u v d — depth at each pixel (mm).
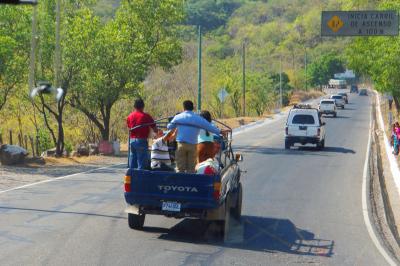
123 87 40031
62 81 36094
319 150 42344
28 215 16234
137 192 14016
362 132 61094
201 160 14727
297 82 181000
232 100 97562
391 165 33562
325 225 16500
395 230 17625
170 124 14867
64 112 51281
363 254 13203
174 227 15445
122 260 11805
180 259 12102
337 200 21000
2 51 29469
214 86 95188
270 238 14609
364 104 126562
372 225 16719
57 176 25266
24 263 11312
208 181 13594
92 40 35875
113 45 37031
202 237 14398
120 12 40938
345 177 27734
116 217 16406
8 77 32531
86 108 40562
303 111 42312
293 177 27062
